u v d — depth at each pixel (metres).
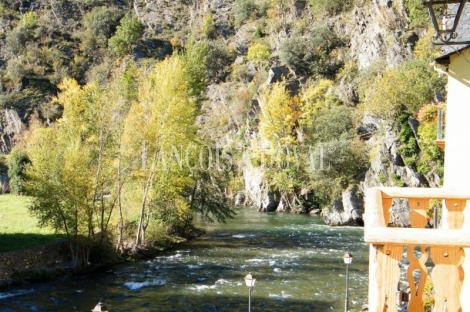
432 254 3.77
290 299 21.28
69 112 30.38
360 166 50.62
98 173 27.25
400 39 60.28
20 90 76.75
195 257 30.34
